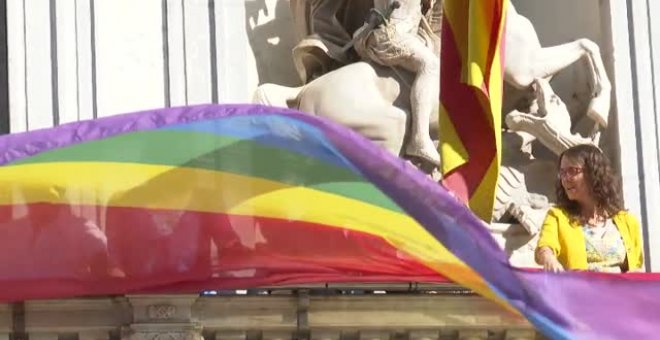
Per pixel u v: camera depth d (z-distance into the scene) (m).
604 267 14.84
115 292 14.29
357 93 16.64
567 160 14.86
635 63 17.25
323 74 17.00
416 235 14.10
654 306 14.25
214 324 14.71
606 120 17.09
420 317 14.95
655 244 16.92
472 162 15.30
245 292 14.81
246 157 14.06
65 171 14.02
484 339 15.08
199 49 16.81
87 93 16.56
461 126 15.32
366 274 14.39
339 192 14.07
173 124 13.98
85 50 16.62
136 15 16.80
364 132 16.61
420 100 16.62
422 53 16.69
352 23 17.28
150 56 16.77
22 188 13.99
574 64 17.38
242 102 16.80
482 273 14.12
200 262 14.21
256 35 17.22
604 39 17.38
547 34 17.83
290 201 14.12
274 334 14.84
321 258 14.27
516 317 15.02
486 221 15.32
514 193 16.89
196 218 14.14
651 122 17.16
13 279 14.13
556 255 14.84
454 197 13.98
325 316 14.85
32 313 14.55
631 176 17.03
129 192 14.07
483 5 15.12
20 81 16.48
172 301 14.52
